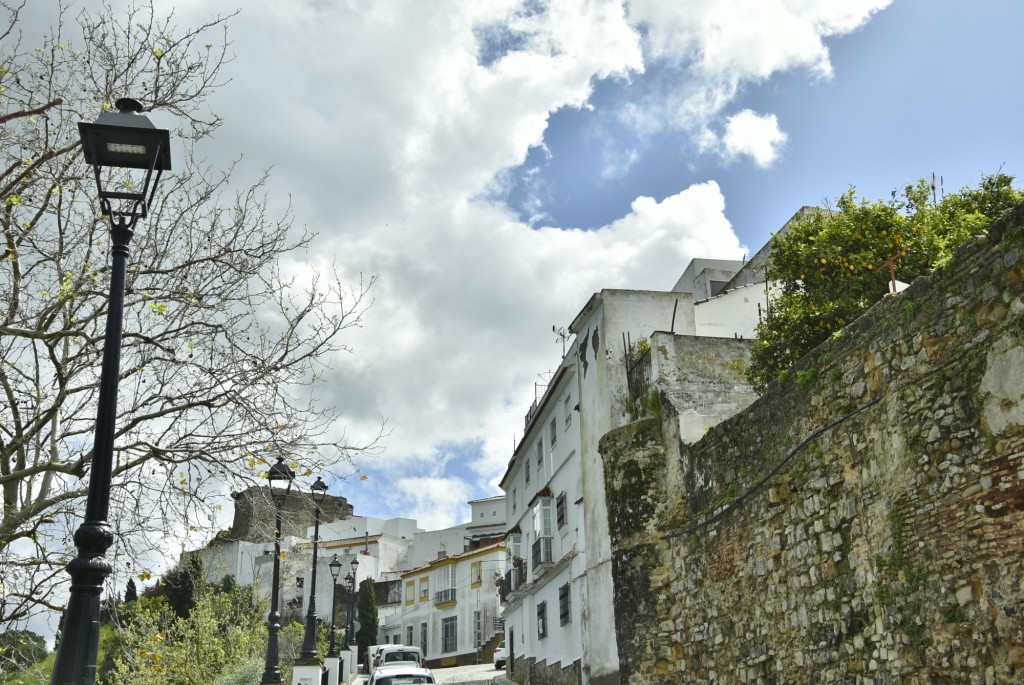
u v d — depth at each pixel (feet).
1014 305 26.25
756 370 56.65
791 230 61.31
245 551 184.34
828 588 35.04
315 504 38.50
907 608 30.07
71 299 31.65
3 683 34.01
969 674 26.94
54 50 33.71
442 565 207.41
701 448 47.85
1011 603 25.45
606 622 65.21
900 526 30.73
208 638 78.54
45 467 30.63
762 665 39.83
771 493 40.01
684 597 48.32
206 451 32.48
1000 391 26.53
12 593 32.53
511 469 115.03
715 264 107.24
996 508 26.37
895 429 31.42
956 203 63.46
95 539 22.99
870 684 31.94
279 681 63.16
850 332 34.86
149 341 31.96
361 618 207.31
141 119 26.35
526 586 99.71
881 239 57.00
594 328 71.15
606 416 66.39
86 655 22.02
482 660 189.26
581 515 75.72
